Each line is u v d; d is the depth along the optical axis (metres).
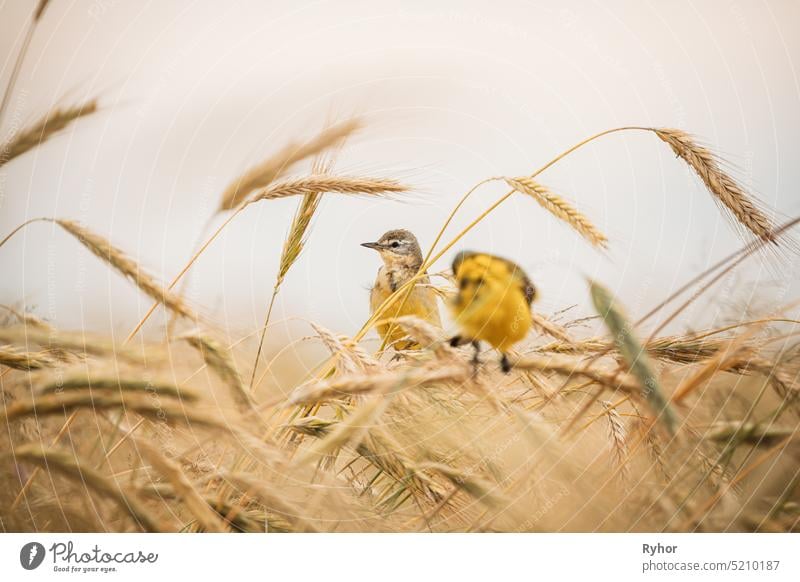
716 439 6.13
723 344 5.87
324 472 5.45
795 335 6.01
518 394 6.09
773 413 6.16
